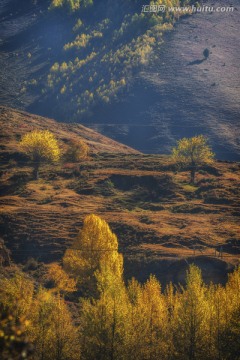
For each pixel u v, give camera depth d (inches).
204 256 5590.6
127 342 3508.9
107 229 5585.6
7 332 761.0
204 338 3543.3
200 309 3577.8
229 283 4114.2
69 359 3550.7
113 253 5502.0
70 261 5492.1
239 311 3567.9
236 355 3518.7
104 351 3503.9
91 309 3609.7
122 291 3708.2
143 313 3644.2
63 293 5369.1
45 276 5861.2
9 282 3900.1
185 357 3523.6
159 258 5925.2
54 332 3553.2
